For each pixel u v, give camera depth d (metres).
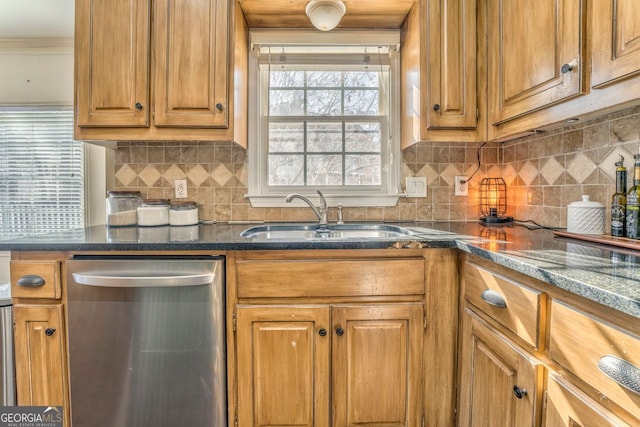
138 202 1.63
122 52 1.39
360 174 1.86
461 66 1.44
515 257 0.83
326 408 1.15
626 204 1.05
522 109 1.21
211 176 1.75
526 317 0.79
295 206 1.77
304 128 1.84
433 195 1.79
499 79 1.35
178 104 1.40
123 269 1.11
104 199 1.98
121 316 1.11
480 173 1.79
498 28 1.35
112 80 1.39
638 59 0.78
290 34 1.70
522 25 1.20
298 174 1.84
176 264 1.11
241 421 1.15
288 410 1.15
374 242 1.12
